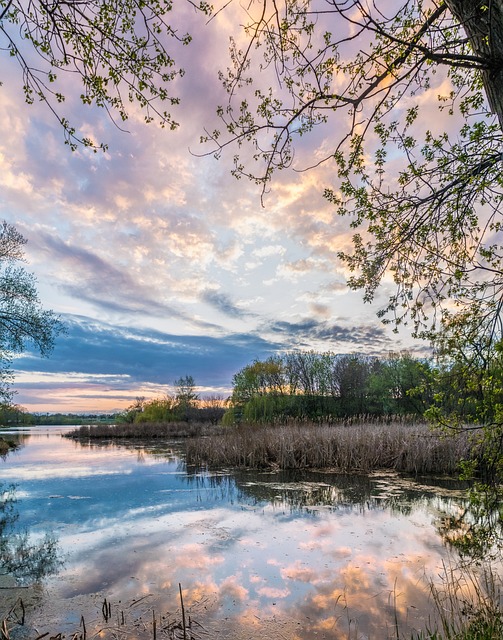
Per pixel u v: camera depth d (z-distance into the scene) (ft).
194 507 27.37
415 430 47.03
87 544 20.21
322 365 113.39
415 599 14.10
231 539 20.61
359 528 22.15
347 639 11.75
